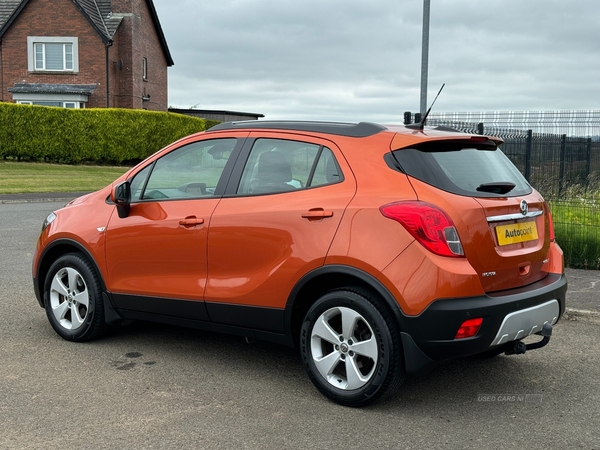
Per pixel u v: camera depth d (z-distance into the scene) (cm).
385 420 404
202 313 484
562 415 416
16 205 1797
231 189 479
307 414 412
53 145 3088
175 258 496
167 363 509
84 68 3700
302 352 440
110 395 441
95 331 549
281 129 471
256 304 452
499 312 395
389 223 398
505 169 466
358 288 412
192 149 513
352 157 431
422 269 386
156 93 4319
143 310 521
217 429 389
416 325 387
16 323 617
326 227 421
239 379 476
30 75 3716
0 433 380
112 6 3869
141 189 532
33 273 590
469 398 443
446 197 399
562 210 949
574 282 772
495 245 410
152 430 386
